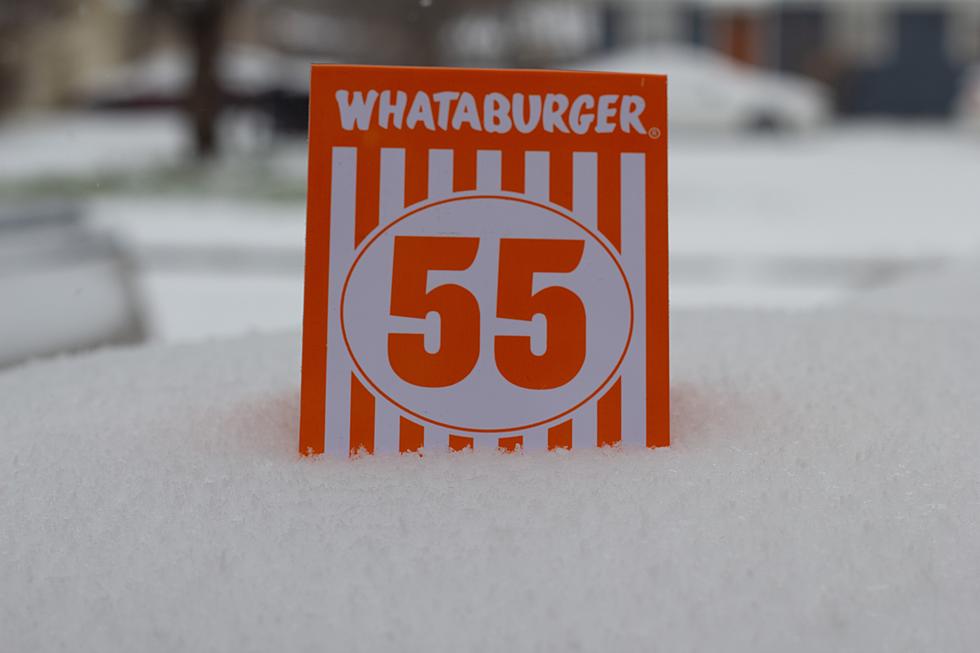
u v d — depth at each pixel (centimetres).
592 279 53
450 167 52
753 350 64
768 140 567
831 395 57
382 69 52
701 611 43
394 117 52
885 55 716
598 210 53
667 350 53
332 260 52
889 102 720
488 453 52
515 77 53
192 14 414
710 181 384
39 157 492
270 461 52
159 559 46
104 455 52
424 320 52
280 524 47
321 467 51
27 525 48
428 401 52
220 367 64
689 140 568
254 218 305
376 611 43
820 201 325
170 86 699
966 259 118
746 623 43
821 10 713
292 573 45
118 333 103
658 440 53
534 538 46
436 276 52
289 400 58
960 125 646
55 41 704
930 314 76
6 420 57
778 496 48
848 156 492
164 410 57
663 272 53
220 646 42
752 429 54
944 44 710
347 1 596
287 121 533
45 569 45
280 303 188
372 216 52
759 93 570
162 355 67
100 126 673
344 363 52
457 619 43
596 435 53
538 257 53
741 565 45
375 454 52
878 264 221
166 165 403
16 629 43
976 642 42
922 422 54
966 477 50
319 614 43
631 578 44
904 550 46
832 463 51
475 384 52
